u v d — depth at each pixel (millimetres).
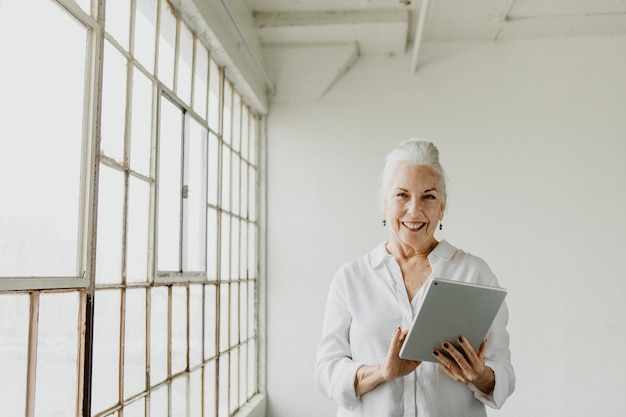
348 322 1696
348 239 4023
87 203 1594
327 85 4074
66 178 1520
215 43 2969
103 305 1752
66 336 1497
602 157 3906
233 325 3451
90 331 1586
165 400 2264
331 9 3760
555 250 3850
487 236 3891
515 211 3904
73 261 1542
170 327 2342
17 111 1312
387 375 1470
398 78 4105
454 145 4008
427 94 4074
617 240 3826
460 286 1321
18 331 1307
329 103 4125
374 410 1562
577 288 3811
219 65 3225
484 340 1468
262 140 4145
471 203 3934
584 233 3852
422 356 1433
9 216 1278
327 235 4043
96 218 1631
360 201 4043
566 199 3891
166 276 2285
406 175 1612
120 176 1895
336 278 1751
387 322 1614
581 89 3973
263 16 3789
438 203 1632
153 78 2229
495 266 3867
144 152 2131
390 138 4066
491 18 3783
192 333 2637
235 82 3541
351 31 3861
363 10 3770
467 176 3963
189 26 2717
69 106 1543
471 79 4055
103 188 1768
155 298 2191
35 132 1381
